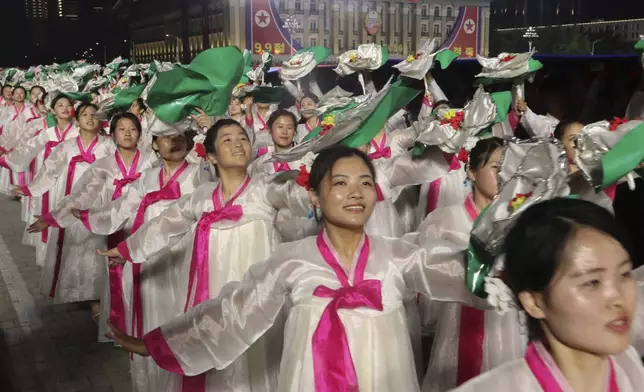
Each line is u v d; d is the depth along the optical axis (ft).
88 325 18.60
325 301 7.91
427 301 13.97
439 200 18.79
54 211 16.33
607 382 4.86
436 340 11.57
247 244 11.84
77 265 18.89
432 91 21.67
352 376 7.68
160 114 13.30
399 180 13.94
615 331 4.49
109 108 20.59
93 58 208.44
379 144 17.40
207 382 11.43
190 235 12.82
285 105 33.50
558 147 6.75
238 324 8.54
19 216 33.32
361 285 7.83
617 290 4.47
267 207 12.05
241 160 11.85
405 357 8.18
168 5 98.07
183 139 14.71
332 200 7.94
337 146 8.51
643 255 14.53
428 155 13.46
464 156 12.73
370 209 8.07
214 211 11.87
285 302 9.27
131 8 123.13
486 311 10.80
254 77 26.37
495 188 10.88
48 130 25.98
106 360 16.15
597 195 8.41
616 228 4.61
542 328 4.90
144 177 15.26
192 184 14.84
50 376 15.25
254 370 11.44
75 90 27.43
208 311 8.64
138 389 13.99
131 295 15.75
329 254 8.17
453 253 8.09
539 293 4.74
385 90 10.59
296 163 17.29
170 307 14.21
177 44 96.12
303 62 27.50
